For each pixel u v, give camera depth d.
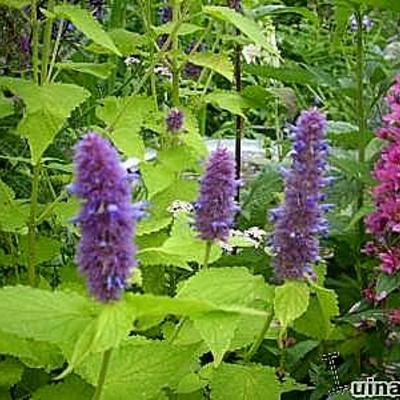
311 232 0.42
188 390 0.47
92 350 0.33
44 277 0.58
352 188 0.67
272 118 1.01
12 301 0.37
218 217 0.43
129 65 0.74
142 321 0.44
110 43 0.48
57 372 0.49
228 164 0.42
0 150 0.62
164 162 0.56
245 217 0.70
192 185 0.58
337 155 0.69
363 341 0.61
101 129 0.55
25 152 0.62
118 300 0.34
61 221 0.52
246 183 0.80
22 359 0.45
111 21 0.73
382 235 0.57
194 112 0.66
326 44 1.13
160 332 0.53
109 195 0.33
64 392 0.44
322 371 0.60
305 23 1.31
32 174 0.59
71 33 0.67
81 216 0.34
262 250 0.64
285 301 0.42
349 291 0.68
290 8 0.72
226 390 0.46
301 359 0.62
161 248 0.42
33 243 0.52
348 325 0.61
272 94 0.70
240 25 0.49
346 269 0.72
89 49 0.59
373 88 0.72
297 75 0.70
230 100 0.65
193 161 0.57
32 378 0.49
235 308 0.36
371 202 0.65
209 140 0.97
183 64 0.61
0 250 0.55
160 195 0.57
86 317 0.37
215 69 0.59
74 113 0.68
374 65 0.72
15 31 0.61
